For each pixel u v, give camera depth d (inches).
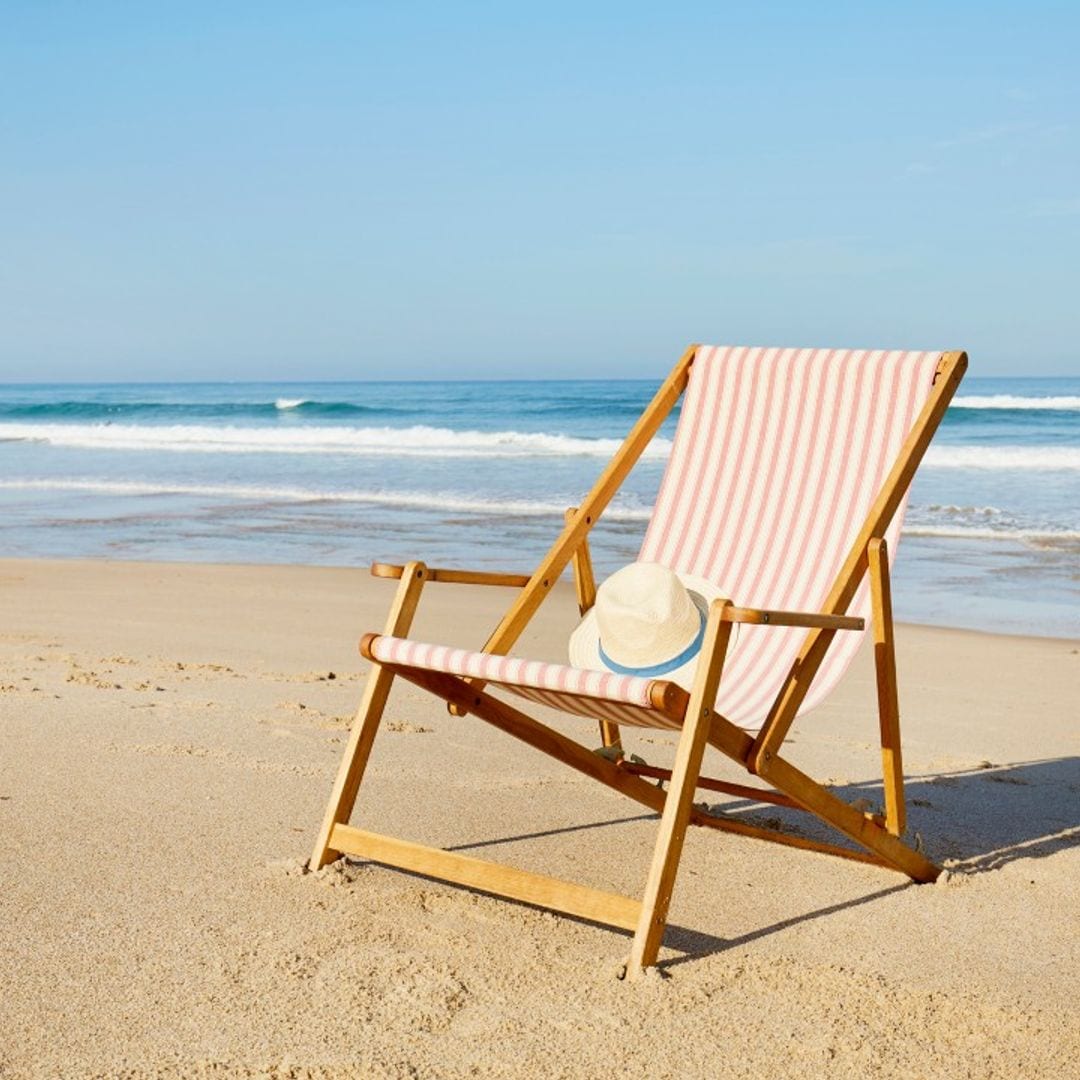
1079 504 611.2
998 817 164.4
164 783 162.1
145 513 599.8
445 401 1899.6
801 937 120.2
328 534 515.8
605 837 148.9
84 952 109.9
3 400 2667.3
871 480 150.7
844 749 201.5
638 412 1557.6
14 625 298.5
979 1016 102.8
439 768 175.5
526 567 426.0
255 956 109.7
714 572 156.8
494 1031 97.0
